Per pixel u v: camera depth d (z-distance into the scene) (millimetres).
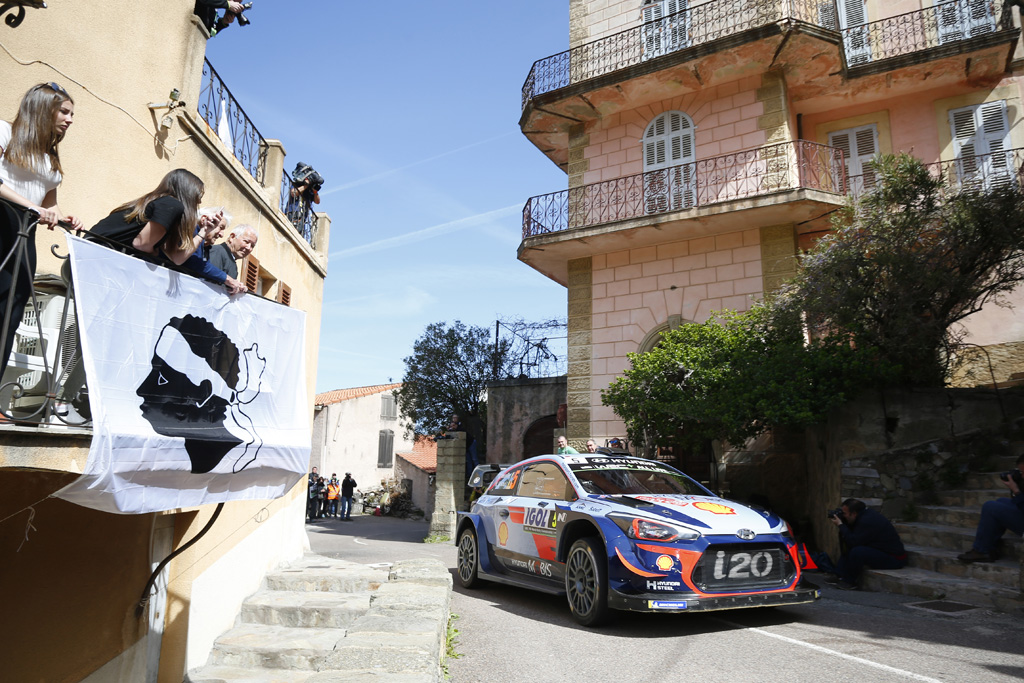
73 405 3545
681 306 15164
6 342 3047
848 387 9875
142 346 3535
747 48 14344
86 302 3242
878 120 15945
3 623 3420
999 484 8586
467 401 26438
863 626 5906
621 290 16062
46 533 3773
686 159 15852
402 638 4129
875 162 10516
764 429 11508
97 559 4289
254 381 4395
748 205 13664
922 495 9125
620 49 16953
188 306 3883
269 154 8555
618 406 12875
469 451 20094
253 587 7375
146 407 3500
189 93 5945
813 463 11727
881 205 10211
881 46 16047
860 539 8008
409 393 27344
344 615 6656
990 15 14992
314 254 10242
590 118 17266
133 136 5246
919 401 9641
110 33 5039
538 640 5719
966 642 5246
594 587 6070
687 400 11484
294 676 5555
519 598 8000
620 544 5816
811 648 5180
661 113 16375
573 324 16562
